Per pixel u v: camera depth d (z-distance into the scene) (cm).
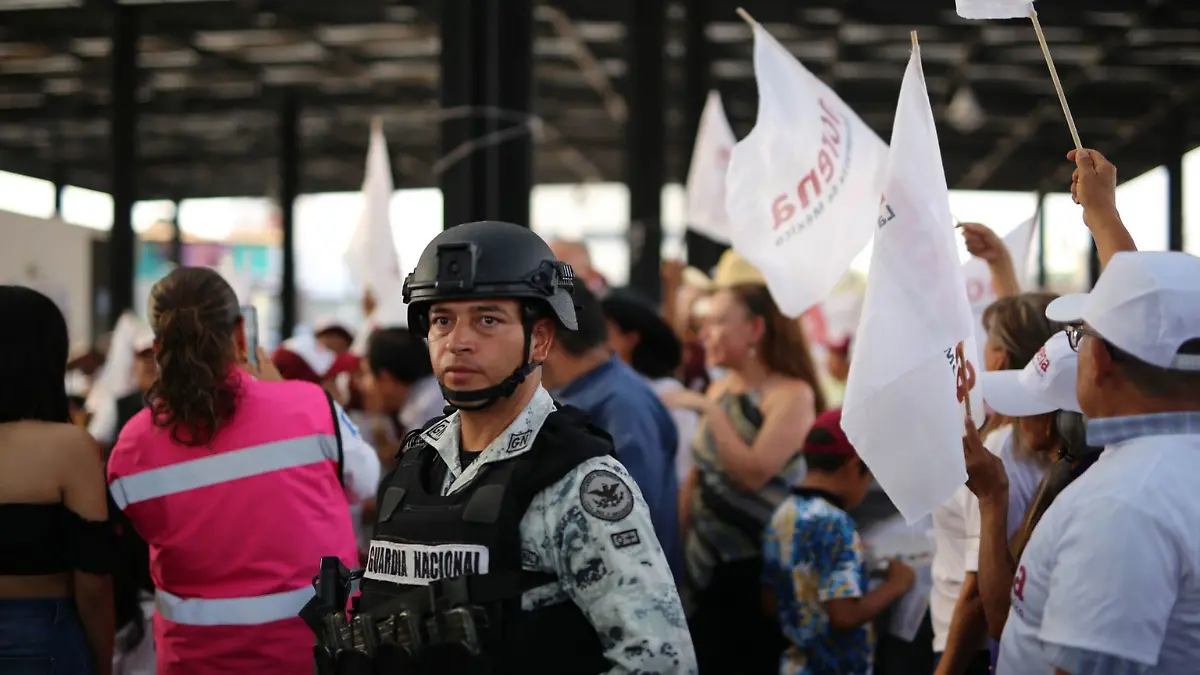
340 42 1777
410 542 179
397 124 2453
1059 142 2509
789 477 376
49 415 261
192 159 2781
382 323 530
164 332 254
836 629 311
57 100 2191
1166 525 166
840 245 311
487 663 168
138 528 259
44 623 254
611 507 172
